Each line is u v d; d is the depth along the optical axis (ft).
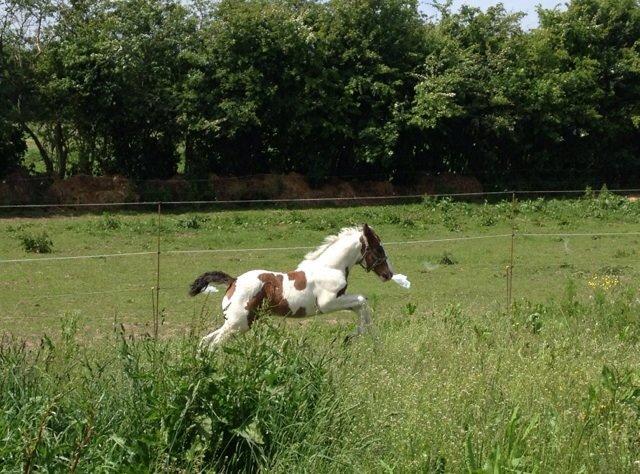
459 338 32.65
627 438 20.42
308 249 69.26
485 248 72.18
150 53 94.32
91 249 68.44
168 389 19.77
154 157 100.01
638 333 35.63
